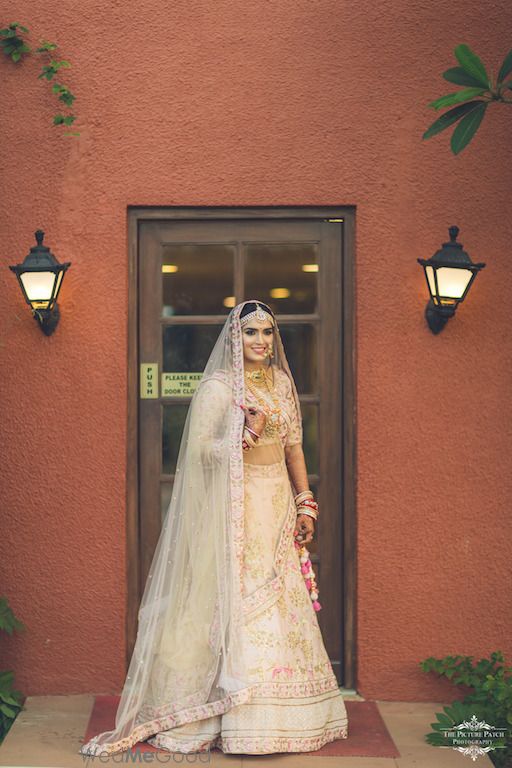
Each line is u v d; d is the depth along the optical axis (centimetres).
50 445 463
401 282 462
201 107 461
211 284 477
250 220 473
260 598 398
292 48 461
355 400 469
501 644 464
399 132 461
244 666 390
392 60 461
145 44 461
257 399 410
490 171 462
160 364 477
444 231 462
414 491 463
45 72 457
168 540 412
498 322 463
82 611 464
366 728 428
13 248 462
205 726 399
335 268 474
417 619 464
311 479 475
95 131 461
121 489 464
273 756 396
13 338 462
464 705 442
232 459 399
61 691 464
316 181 462
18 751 402
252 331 409
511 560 463
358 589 465
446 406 463
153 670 411
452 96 365
